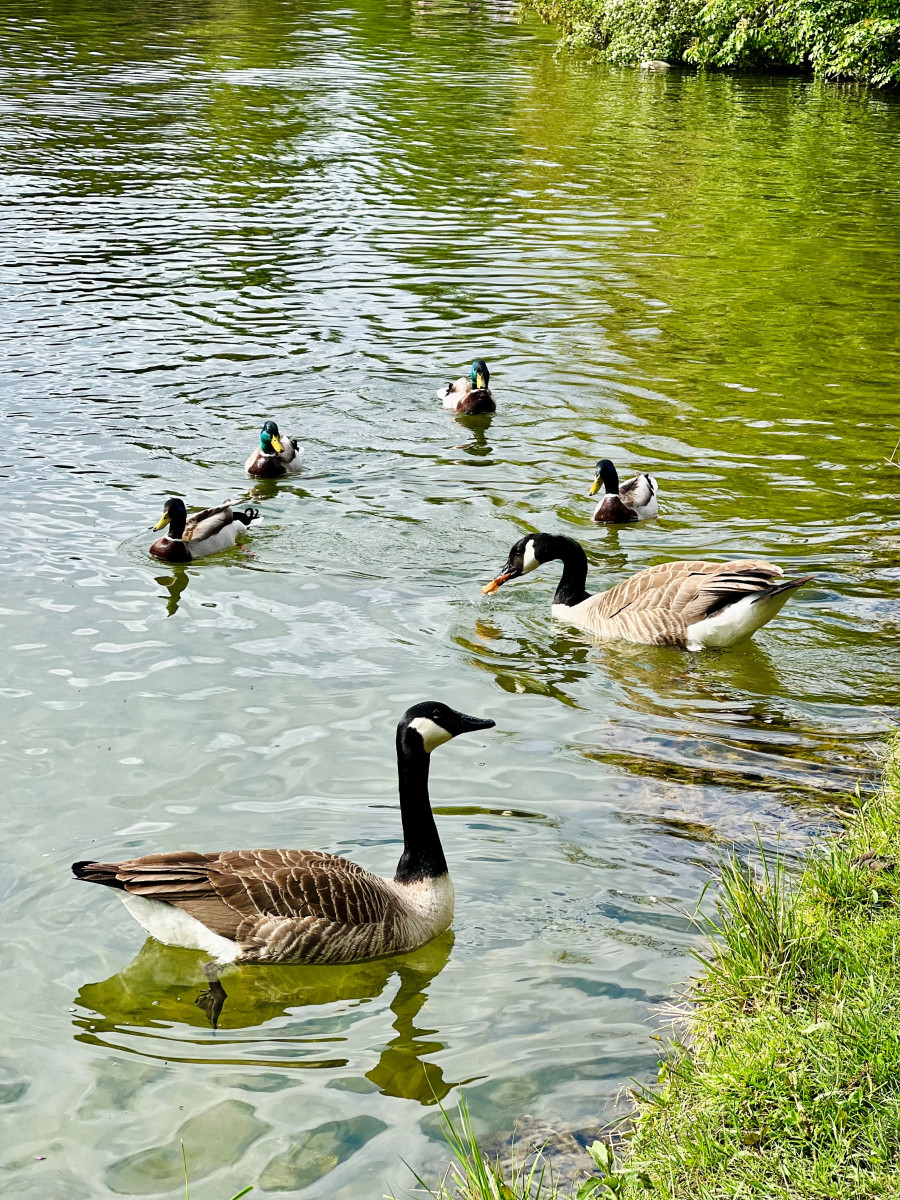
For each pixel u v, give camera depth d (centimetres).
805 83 4353
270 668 942
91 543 1162
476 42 4912
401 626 1026
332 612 1046
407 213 2455
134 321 1795
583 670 961
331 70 4088
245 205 2458
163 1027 580
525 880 682
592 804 757
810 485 1328
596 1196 452
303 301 1919
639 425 1503
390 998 601
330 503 1284
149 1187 485
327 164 2820
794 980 540
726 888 618
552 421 1516
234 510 1199
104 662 941
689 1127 474
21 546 1144
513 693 918
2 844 713
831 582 1093
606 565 1155
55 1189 484
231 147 2934
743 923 571
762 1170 445
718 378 1667
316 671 940
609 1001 583
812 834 707
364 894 631
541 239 2323
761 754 820
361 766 805
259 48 4466
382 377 1638
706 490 1318
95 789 771
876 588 1080
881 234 2438
